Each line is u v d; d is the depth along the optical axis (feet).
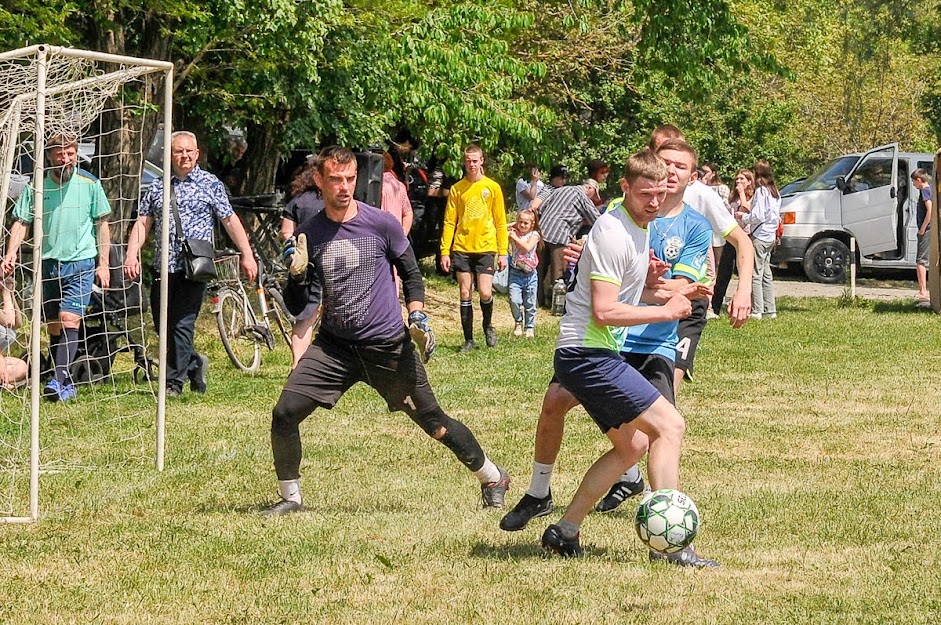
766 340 56.18
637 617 18.01
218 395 39.58
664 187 19.81
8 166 28.66
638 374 20.27
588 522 24.04
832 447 32.86
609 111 92.53
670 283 20.67
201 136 59.16
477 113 62.90
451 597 19.08
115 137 46.70
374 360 24.06
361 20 57.11
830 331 59.88
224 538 22.62
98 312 39.65
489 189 52.13
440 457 30.76
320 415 36.60
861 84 142.61
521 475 29.17
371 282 23.94
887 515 24.80
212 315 53.42
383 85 60.54
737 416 37.45
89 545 22.13
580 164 90.89
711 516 24.49
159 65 28.73
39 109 24.11
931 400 40.65
